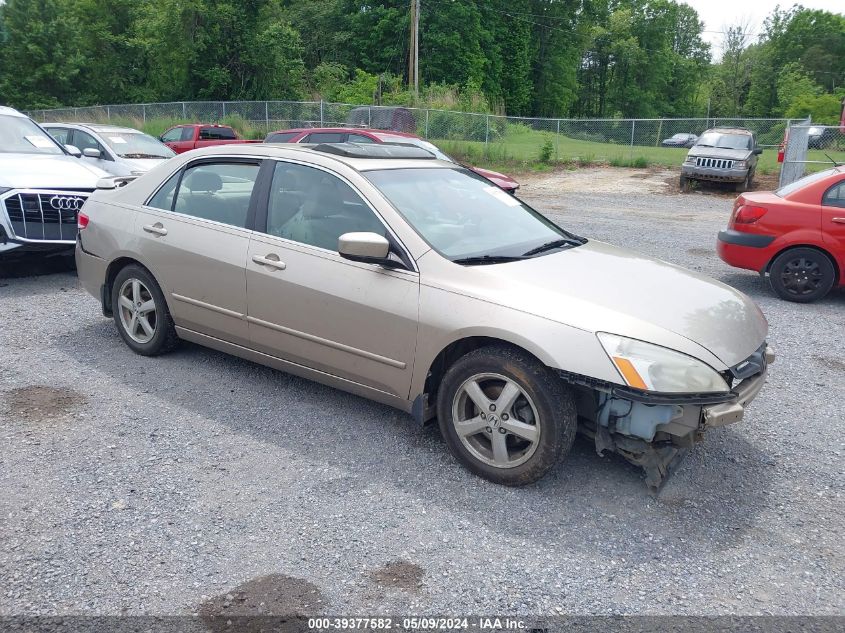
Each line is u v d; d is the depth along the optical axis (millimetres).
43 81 40250
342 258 4086
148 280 5145
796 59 85938
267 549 3064
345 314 4035
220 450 3957
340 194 4246
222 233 4656
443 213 4281
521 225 4574
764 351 3941
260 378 5027
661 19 87500
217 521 3264
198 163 4988
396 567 2967
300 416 4430
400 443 4105
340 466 3816
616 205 17156
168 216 5004
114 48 41875
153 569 2908
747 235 8016
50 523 3203
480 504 3473
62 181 7555
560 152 27719
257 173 4641
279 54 38281
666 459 3621
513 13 66062
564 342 3334
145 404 4531
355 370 4109
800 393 5094
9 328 5973
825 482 3803
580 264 4055
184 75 37719
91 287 5609
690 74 93438
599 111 91000
